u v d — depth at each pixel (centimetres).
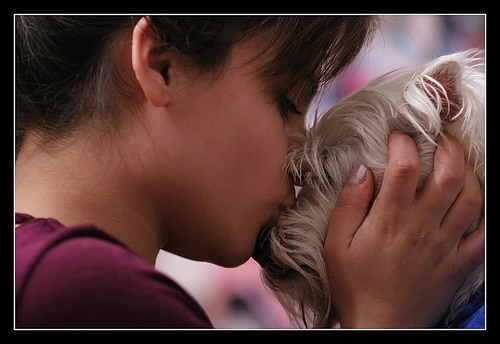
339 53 166
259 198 157
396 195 165
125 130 147
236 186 153
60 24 148
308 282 173
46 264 130
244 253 160
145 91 143
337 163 171
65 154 148
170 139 148
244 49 150
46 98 150
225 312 312
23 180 151
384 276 166
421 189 167
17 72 153
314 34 157
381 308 166
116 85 147
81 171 147
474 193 167
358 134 171
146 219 150
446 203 166
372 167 169
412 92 167
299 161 167
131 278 130
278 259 173
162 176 149
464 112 167
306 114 175
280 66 154
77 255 130
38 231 137
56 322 127
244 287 315
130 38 146
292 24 153
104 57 147
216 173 151
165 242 157
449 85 166
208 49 146
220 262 161
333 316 178
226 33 147
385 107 171
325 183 172
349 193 169
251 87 151
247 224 158
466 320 169
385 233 166
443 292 170
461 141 168
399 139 168
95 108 147
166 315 130
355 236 167
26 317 128
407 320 167
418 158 165
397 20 290
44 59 150
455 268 169
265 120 154
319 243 170
